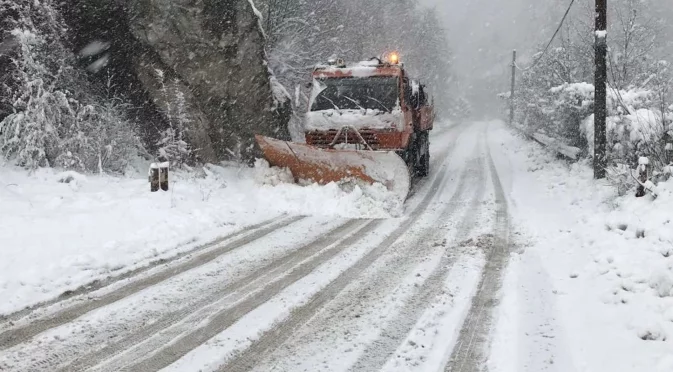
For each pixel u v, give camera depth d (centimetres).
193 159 1213
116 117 1108
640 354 419
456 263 679
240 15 1259
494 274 635
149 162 1203
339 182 1073
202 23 1176
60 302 532
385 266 667
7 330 465
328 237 811
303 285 595
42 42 1009
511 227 884
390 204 1001
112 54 1182
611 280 580
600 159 1179
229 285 592
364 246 762
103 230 764
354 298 556
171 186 1023
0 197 841
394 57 1212
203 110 1220
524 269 650
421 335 466
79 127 1037
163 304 534
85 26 1135
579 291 565
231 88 1264
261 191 1070
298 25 2066
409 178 1031
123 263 655
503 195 1202
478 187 1329
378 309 526
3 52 989
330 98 1162
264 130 1356
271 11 1886
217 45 1213
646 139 1058
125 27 1152
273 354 432
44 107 998
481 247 755
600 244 705
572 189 1169
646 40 1922
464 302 545
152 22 1130
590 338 455
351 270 650
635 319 479
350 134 1115
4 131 991
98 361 414
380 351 437
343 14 2861
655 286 542
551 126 2131
